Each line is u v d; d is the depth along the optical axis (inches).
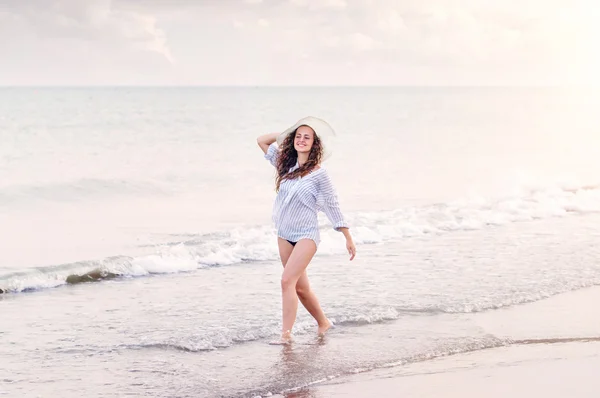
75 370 208.2
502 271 345.4
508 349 233.5
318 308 249.8
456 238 445.4
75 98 3784.5
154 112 2319.1
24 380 199.3
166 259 362.0
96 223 497.7
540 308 281.9
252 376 204.2
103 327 253.6
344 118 1974.7
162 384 196.9
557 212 553.0
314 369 211.0
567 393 193.8
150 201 622.8
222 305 286.0
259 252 390.0
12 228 470.6
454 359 223.3
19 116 1977.1
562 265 358.9
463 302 287.0
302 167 243.1
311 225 242.8
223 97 4259.4
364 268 354.6
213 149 1131.3
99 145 1192.8
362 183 745.0
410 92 5900.6
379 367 214.7
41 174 815.1
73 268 334.3
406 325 258.4
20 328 251.8
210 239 429.4
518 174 815.7
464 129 1573.6
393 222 488.1
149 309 279.3
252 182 757.9
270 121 1966.0
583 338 245.0
